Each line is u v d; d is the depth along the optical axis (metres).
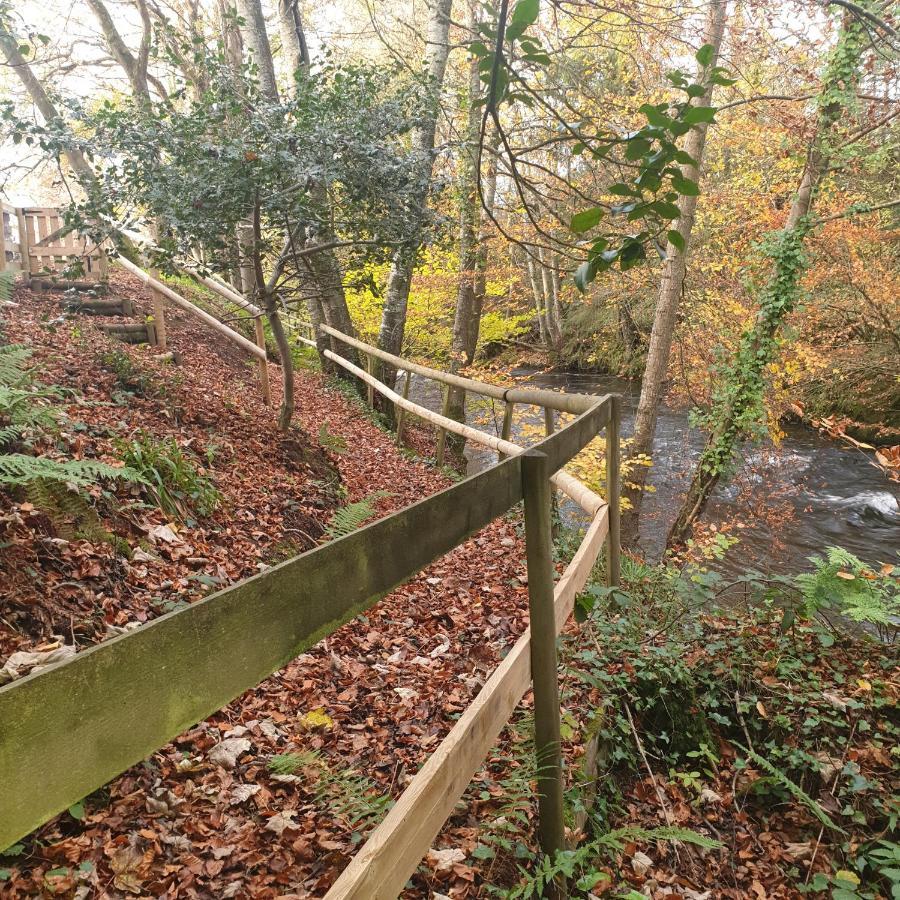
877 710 3.55
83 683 0.71
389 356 8.95
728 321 11.23
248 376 8.69
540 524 1.99
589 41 10.93
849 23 7.49
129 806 2.13
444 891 2.07
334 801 2.27
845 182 11.72
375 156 5.54
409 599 4.20
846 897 2.40
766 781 3.15
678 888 2.62
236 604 0.94
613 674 3.41
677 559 6.44
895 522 10.20
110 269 10.10
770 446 10.68
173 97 5.58
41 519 3.10
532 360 21.39
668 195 1.48
